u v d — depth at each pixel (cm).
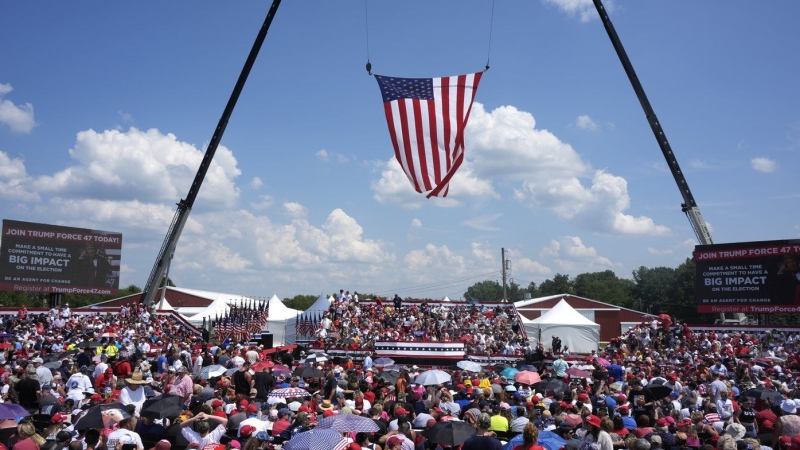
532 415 1600
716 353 4159
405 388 2231
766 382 2494
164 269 6188
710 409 1992
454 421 1370
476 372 3005
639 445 1202
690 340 4947
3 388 2191
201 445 1322
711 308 5425
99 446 1306
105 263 6231
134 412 1552
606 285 17975
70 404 1888
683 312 12681
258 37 6109
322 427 1308
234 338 5138
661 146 5947
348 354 4944
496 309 6350
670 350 4747
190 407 1794
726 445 1220
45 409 1722
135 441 1259
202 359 3019
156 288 6144
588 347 6009
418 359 4950
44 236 5862
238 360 2825
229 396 1859
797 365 4056
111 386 2150
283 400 1911
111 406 1451
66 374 2580
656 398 2100
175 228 6203
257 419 1515
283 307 6781
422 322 5728
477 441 1201
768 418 1750
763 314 5453
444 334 5459
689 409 2036
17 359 2906
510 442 1341
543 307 9094
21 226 5722
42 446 1216
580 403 1758
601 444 1268
